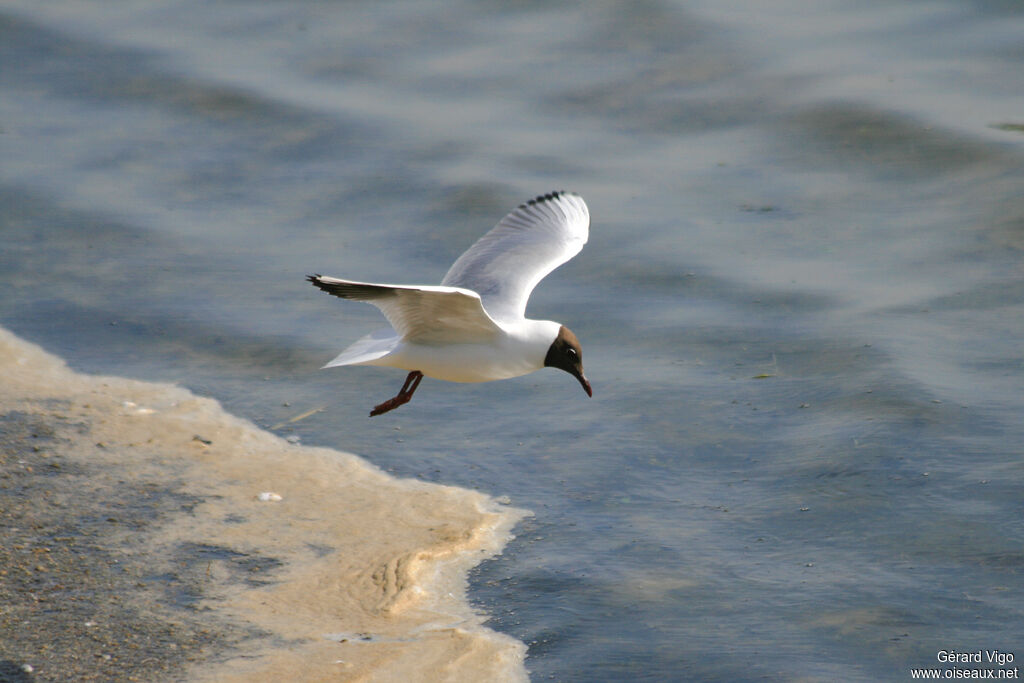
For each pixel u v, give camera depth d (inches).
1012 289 641.6
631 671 387.2
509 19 1027.3
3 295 658.8
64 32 1016.2
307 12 1061.1
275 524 465.4
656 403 557.3
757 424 536.4
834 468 498.9
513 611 418.9
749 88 889.5
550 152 826.2
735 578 436.1
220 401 565.0
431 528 466.0
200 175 810.8
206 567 437.1
